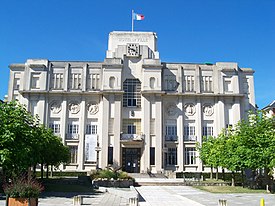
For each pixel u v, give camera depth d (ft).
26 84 198.80
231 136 147.23
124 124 198.70
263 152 115.24
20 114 88.74
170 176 179.22
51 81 201.26
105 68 199.52
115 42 212.84
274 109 189.67
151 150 191.42
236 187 135.23
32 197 58.59
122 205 78.38
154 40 214.48
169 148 197.98
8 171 85.71
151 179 162.20
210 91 205.98
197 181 153.89
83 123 196.54
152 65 201.16
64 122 196.03
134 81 204.54
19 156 81.87
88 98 200.85
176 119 201.77
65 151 151.94
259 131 122.62
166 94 200.85
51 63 203.72
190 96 204.13
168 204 83.10
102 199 91.25
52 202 81.20
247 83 212.02
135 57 207.41
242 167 123.54
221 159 141.08
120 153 190.80
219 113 201.98
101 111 198.08
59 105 199.41
